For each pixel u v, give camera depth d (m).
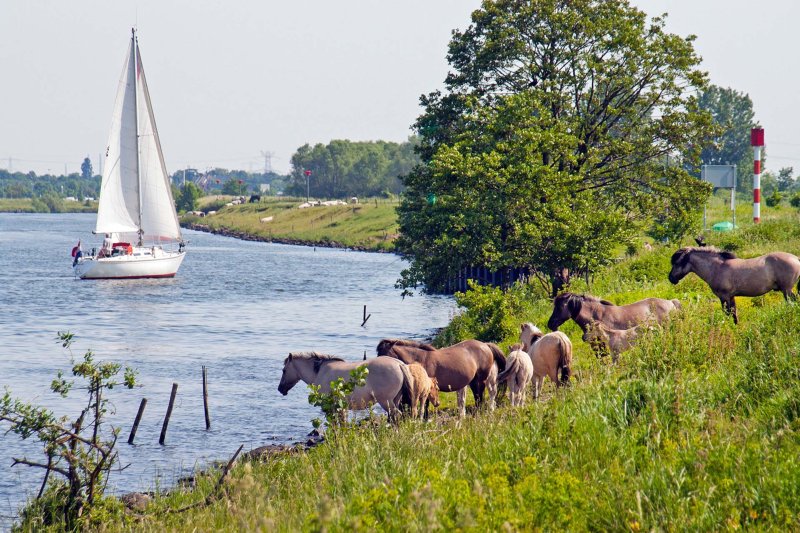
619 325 76.75
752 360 53.69
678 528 30.34
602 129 168.00
